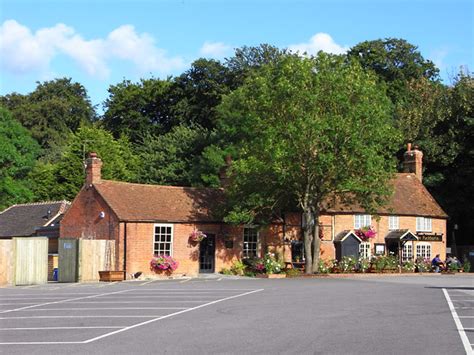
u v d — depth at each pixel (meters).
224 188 47.00
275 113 40.91
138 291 29.20
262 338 14.98
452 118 59.81
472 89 60.38
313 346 13.86
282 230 46.44
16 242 36.66
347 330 16.16
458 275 44.62
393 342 14.37
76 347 14.19
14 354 13.46
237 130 57.41
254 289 29.25
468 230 59.94
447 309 20.75
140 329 16.73
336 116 39.16
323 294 26.20
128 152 68.50
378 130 40.22
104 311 20.97
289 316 18.98
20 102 89.38
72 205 43.59
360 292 27.12
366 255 48.75
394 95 71.38
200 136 65.62
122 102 78.19
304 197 42.84
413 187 54.00
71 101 89.50
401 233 49.69
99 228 41.59
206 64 71.88
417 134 60.69
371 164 39.53
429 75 77.69
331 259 46.28
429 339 14.80
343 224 48.22
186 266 42.53
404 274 44.47
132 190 43.47
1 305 23.64
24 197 62.69
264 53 71.25
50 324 18.03
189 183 63.59
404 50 75.81
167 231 42.06
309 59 40.50
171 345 14.23
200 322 17.91
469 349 13.54
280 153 38.31
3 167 63.00
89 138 64.81
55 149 76.25
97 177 42.75
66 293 28.88
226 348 13.74
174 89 74.69
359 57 75.94
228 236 44.53
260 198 41.50
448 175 58.66
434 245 52.41
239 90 58.09
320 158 38.88
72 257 38.88
